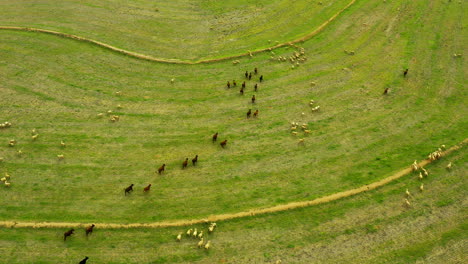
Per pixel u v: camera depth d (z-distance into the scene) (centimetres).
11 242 3162
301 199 3528
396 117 4462
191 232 3259
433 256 2995
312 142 4184
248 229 3284
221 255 3092
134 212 3441
